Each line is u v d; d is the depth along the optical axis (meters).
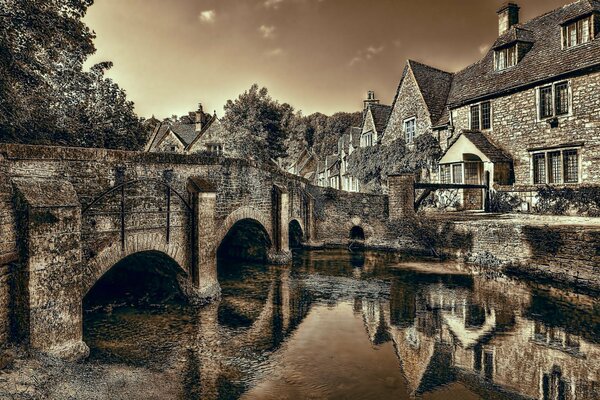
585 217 14.59
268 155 33.09
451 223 15.67
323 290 11.84
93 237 7.20
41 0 10.67
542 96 17.22
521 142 18.14
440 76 25.94
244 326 8.77
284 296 11.21
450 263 15.20
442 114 23.69
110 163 7.54
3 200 5.42
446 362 6.99
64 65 13.80
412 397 5.81
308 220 19.78
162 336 8.02
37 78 10.68
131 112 16.16
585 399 5.68
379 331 8.54
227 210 11.71
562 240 11.03
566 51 16.67
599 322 8.53
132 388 5.76
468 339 7.96
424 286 12.02
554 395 5.81
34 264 5.58
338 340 8.05
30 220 5.54
